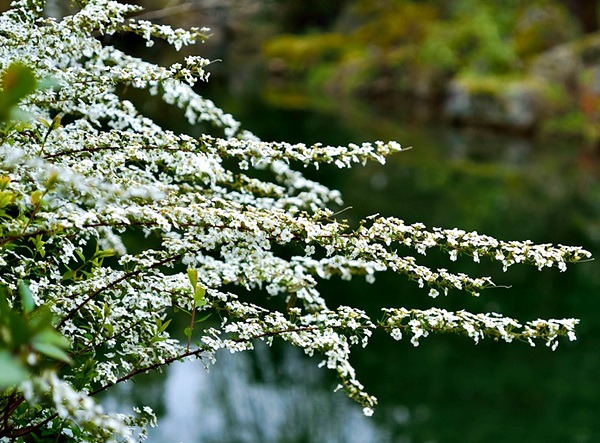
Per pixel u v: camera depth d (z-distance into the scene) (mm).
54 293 1371
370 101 20344
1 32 1483
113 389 3275
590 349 4828
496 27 18438
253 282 1545
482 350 4746
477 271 6188
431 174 11180
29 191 1272
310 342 1365
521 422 3732
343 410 3727
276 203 1857
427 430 3588
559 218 8734
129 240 3467
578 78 16453
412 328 1346
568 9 19281
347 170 10906
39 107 1538
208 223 1264
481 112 16625
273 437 3273
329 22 25203
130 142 1433
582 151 14836
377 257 1370
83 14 1450
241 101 16828
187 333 1323
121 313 1362
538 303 5582
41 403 1346
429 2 21859
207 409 3424
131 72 1489
